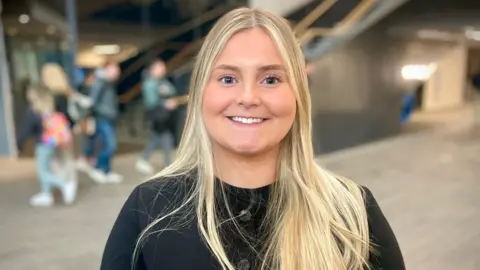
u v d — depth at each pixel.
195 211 1.03
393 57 9.35
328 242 1.04
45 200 5.11
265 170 1.07
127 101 9.30
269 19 1.01
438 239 3.98
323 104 7.71
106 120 6.06
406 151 8.03
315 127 7.55
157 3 9.35
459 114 13.56
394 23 9.07
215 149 1.07
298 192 1.06
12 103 7.71
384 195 5.31
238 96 0.98
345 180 1.18
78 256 3.69
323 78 7.67
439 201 5.08
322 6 8.35
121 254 1.04
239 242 1.02
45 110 5.00
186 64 8.78
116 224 1.08
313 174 1.09
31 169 6.90
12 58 7.69
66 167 5.11
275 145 1.05
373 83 8.85
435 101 14.86
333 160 7.30
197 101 1.07
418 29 9.93
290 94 1.02
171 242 1.01
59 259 3.62
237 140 1.00
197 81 1.06
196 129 1.08
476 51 20.50
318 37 8.02
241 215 1.04
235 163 1.05
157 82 6.53
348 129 8.34
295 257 1.02
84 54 9.06
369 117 8.86
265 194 1.07
